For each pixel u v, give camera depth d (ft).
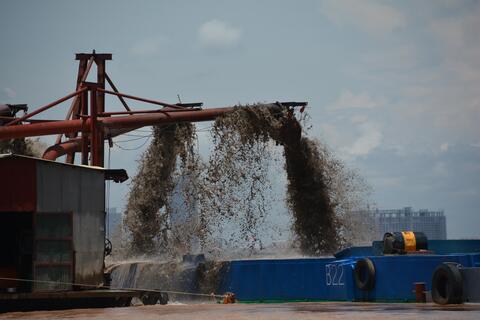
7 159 138.72
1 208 137.69
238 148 216.33
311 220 216.95
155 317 106.42
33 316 118.11
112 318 107.55
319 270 144.15
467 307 106.52
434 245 158.40
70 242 144.97
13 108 266.77
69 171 147.23
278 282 151.84
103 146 241.76
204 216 212.64
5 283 142.10
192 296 169.89
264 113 216.33
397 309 106.93
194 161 233.14
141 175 240.53
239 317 101.40
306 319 94.68
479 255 121.39
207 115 235.40
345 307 115.75
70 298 140.56
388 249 136.05
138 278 187.01
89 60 275.80
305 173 219.41
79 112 273.13
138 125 239.50
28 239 143.13
